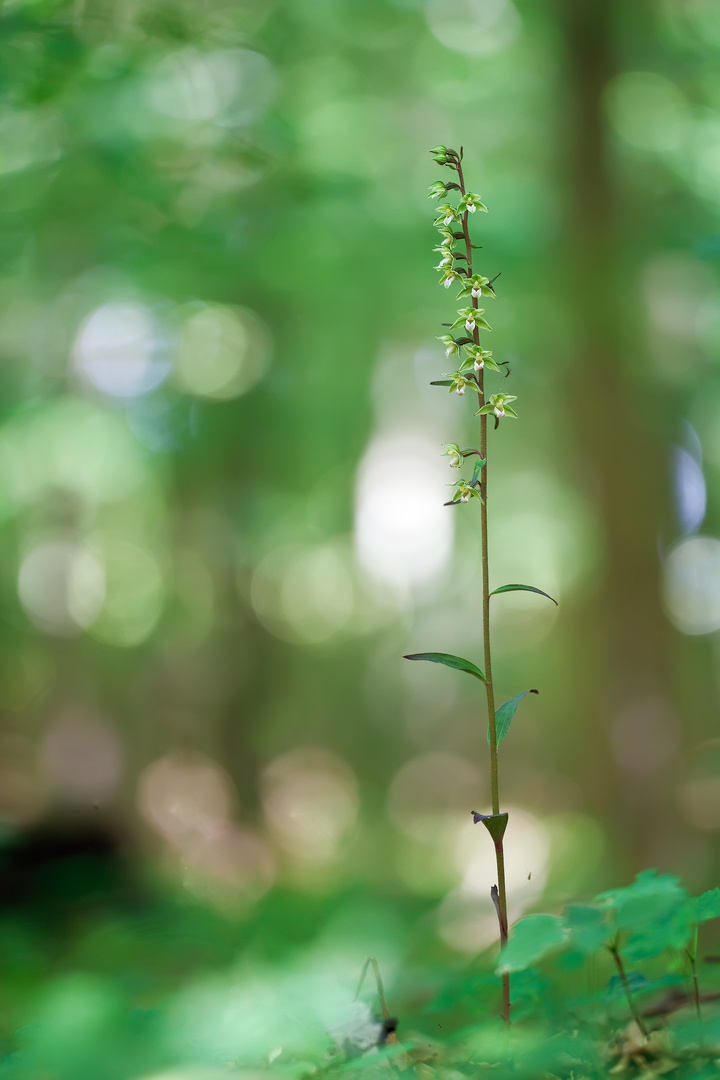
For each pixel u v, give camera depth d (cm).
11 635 1276
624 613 881
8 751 1220
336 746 2014
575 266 823
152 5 528
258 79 654
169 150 603
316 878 882
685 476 990
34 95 486
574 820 1023
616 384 866
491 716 179
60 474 1094
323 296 891
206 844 938
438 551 1870
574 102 862
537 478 1576
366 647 2062
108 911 544
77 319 838
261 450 1176
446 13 861
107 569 1539
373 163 871
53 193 608
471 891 739
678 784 861
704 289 847
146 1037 189
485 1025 194
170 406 1078
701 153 890
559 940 147
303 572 1845
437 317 923
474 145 964
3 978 378
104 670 1526
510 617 2000
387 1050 173
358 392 1294
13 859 609
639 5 859
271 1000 191
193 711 1480
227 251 704
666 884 154
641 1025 187
